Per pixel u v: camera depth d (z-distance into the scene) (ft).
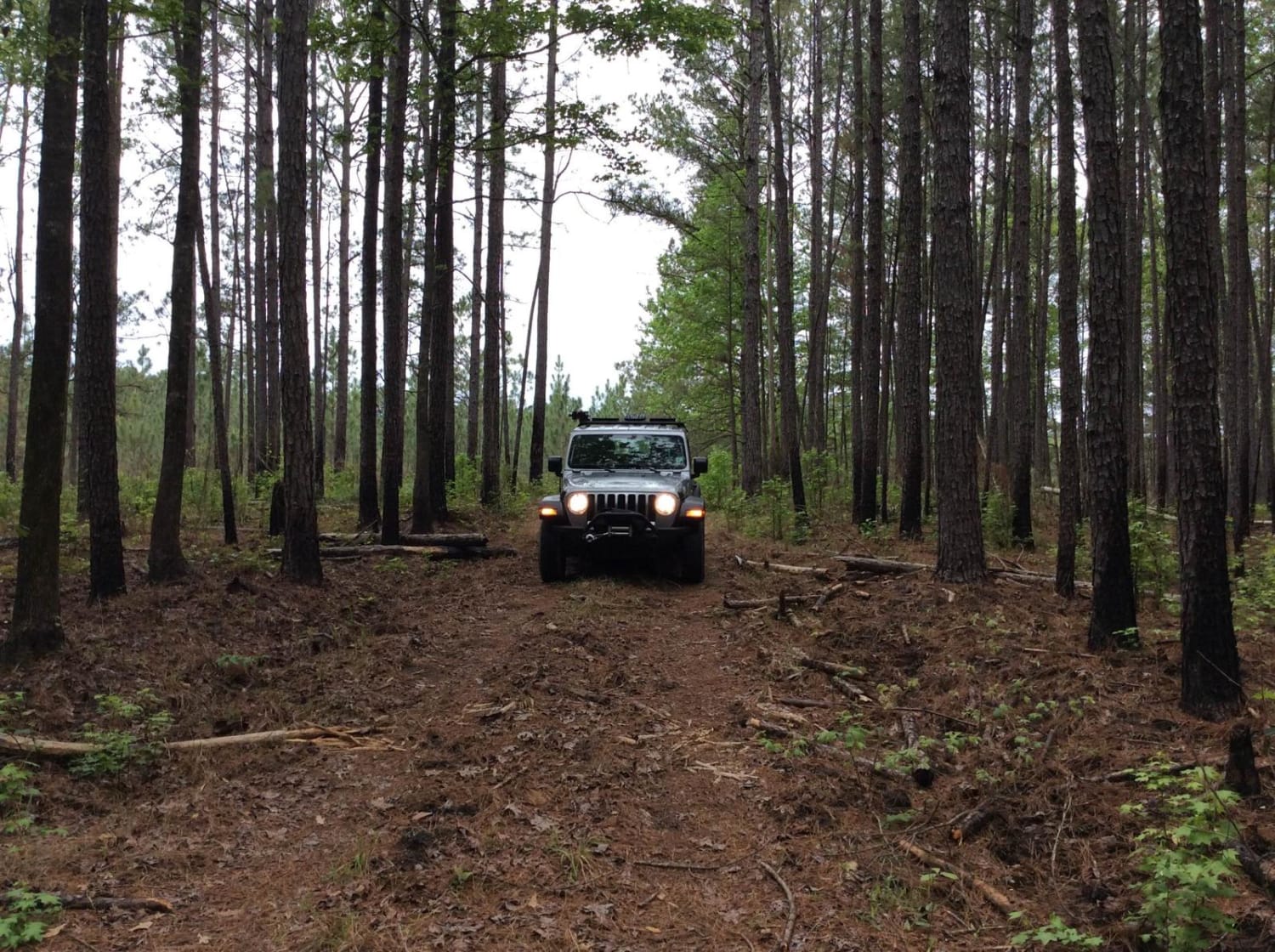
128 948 11.75
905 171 44.06
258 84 44.60
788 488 55.57
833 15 73.00
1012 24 52.34
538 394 83.35
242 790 16.98
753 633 27.55
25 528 21.35
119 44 50.67
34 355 21.56
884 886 13.53
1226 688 18.11
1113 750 17.22
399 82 40.40
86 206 27.09
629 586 34.53
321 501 65.05
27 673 20.61
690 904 13.21
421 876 13.67
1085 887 13.14
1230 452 53.98
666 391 130.62
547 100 62.34
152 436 167.02
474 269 78.84
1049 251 70.54
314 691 22.11
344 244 84.74
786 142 77.41
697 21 37.70
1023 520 43.68
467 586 34.65
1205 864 11.96
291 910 12.78
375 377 45.65
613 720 20.80
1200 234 17.93
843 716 19.99
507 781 17.16
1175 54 17.79
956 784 16.89
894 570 34.04
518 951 11.84
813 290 73.87
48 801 16.03
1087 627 25.31
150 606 26.66
